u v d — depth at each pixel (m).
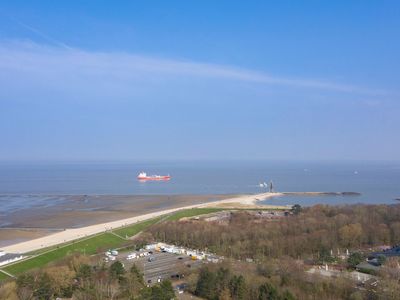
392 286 197.50
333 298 199.62
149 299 187.12
